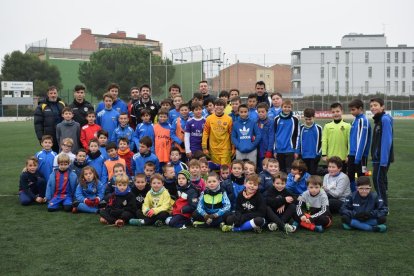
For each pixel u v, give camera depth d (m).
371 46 69.06
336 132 7.50
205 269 4.18
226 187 6.37
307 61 66.62
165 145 8.12
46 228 5.77
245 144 7.61
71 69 63.88
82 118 8.57
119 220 5.88
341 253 4.65
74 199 6.93
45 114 8.33
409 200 7.36
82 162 7.36
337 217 6.37
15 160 13.23
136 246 4.93
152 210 5.92
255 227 5.49
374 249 4.78
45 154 7.67
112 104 8.73
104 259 4.48
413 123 34.88
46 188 7.18
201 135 8.09
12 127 31.95
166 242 5.10
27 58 57.78
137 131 8.22
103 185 7.05
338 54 66.25
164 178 6.60
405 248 4.80
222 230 5.63
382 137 6.23
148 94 9.05
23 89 51.41
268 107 8.33
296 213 5.73
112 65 52.81
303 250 4.77
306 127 7.63
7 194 8.23
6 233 5.51
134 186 6.37
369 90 64.31
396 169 10.98
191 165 6.10
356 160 6.91
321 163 10.88
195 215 5.89
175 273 4.08
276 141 7.73
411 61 66.06
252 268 4.21
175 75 38.31
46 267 4.27
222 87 44.22
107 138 7.93
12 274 4.09
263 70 68.25
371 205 5.62
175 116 8.77
